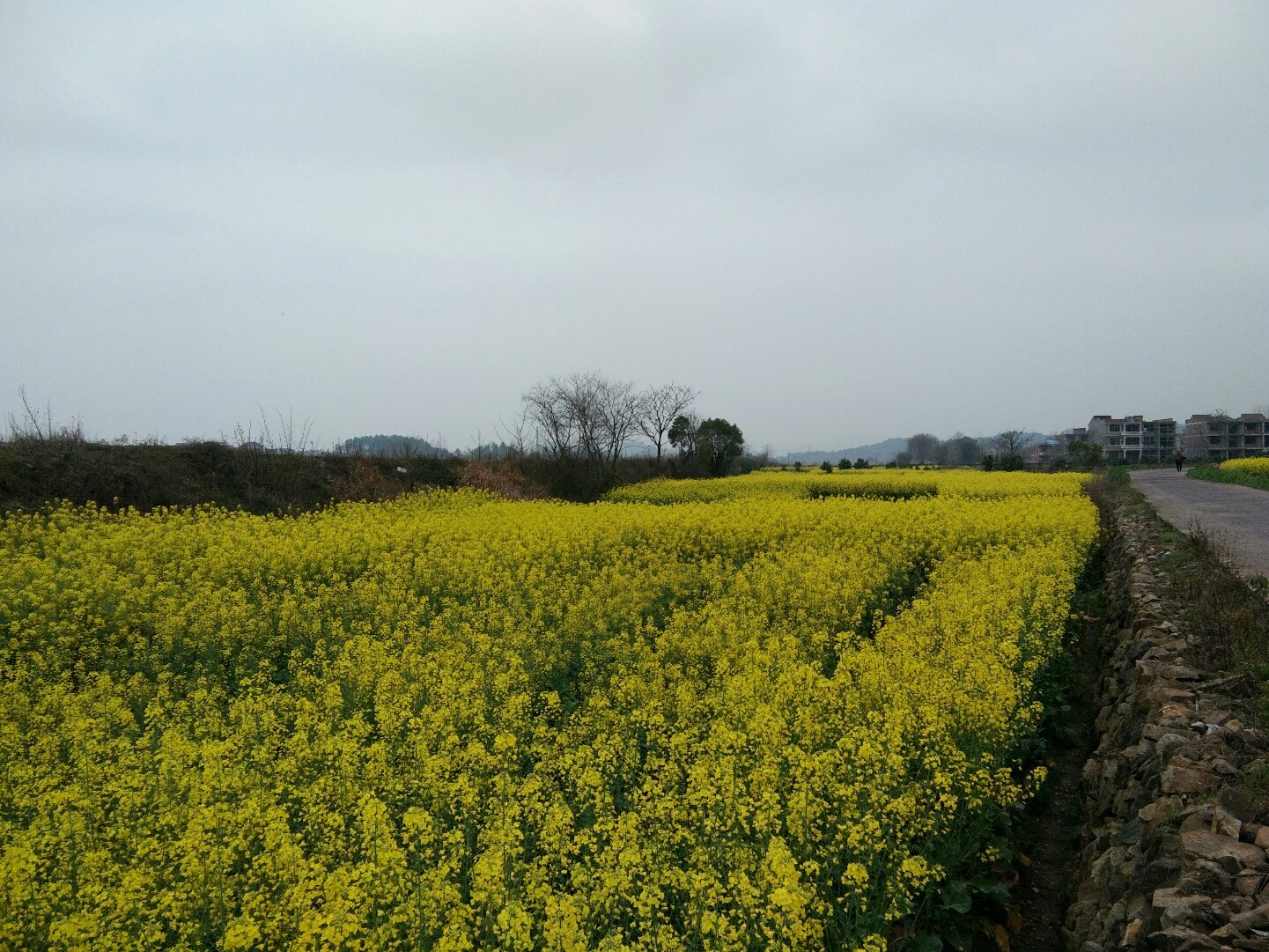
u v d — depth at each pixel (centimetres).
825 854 538
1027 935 631
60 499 2206
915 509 2441
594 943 481
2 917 461
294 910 458
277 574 1581
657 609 1390
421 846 561
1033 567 1436
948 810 605
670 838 556
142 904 477
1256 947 380
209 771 613
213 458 2797
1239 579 1078
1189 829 492
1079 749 979
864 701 776
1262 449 10662
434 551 1694
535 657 1041
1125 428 11450
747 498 3638
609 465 5319
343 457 3412
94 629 1234
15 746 764
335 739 686
